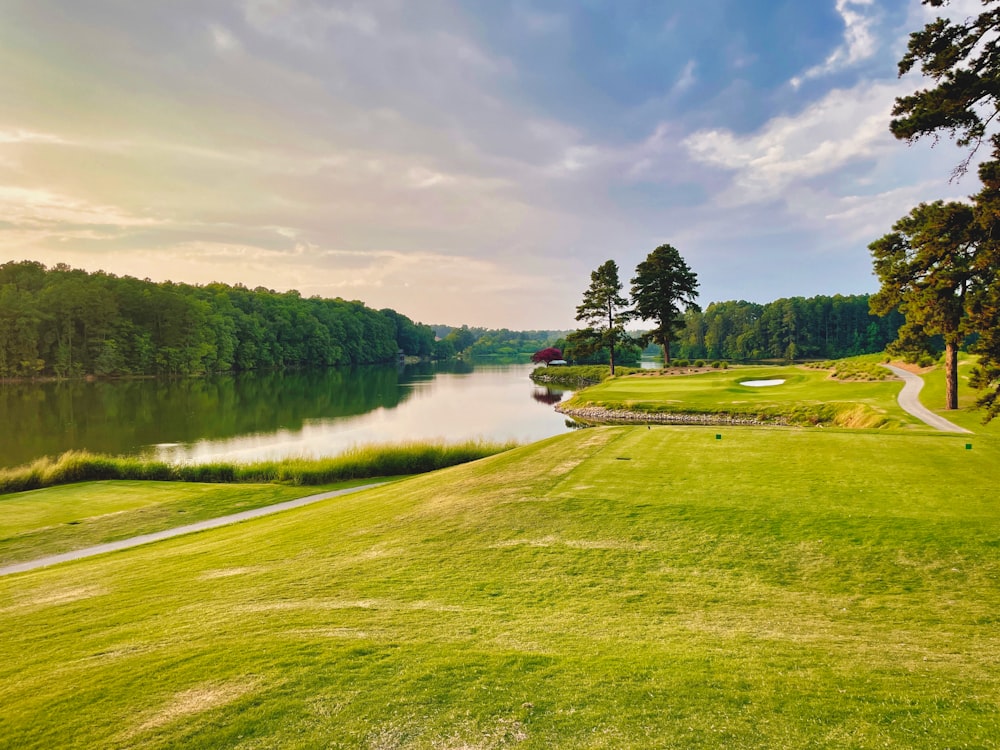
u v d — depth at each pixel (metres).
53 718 5.71
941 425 29.20
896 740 4.86
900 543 10.16
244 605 9.10
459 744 5.01
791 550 10.26
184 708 5.75
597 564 10.13
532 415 52.34
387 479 25.48
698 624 7.75
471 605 8.60
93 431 43.22
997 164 15.56
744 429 20.97
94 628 8.66
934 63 14.48
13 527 17.84
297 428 44.78
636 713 5.39
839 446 17.25
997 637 7.22
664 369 82.25
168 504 20.42
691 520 11.74
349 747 5.02
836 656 6.60
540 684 5.97
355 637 7.33
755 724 5.16
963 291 26.02
